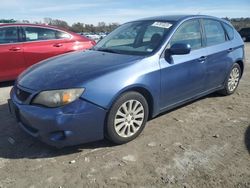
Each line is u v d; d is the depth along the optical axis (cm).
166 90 448
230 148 399
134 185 320
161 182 324
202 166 354
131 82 392
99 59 430
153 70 421
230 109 549
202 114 520
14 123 482
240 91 671
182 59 468
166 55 447
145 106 422
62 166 356
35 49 734
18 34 723
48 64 439
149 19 528
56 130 352
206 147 401
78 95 356
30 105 367
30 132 377
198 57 500
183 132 447
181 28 486
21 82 404
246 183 324
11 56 706
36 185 322
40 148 398
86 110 359
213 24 568
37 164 361
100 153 384
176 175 337
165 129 456
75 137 362
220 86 591
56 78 376
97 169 349
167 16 529
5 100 610
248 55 1436
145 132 445
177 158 372
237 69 630
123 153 384
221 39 579
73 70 392
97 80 371
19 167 355
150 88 419
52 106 353
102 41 535
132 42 483
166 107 465
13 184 323
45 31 760
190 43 500
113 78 381
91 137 374
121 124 396
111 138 391
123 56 436
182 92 482
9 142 416
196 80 504
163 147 400
